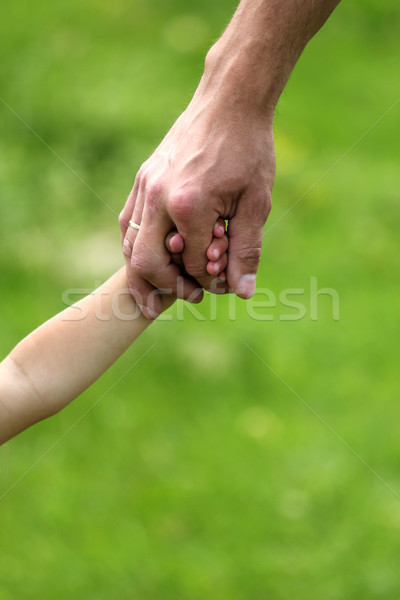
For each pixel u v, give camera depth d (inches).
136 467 182.7
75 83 323.6
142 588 156.7
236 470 184.1
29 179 253.1
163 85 331.9
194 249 98.4
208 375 207.8
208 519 172.6
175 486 179.2
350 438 193.9
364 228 270.2
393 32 405.1
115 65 345.4
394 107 343.3
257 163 98.7
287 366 214.7
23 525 167.2
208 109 97.9
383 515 173.5
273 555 165.3
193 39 372.5
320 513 174.9
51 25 381.4
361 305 240.1
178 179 96.3
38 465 180.2
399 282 250.1
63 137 278.1
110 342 99.1
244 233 100.6
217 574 160.4
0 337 203.9
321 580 159.6
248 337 221.8
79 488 176.7
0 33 370.6
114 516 171.3
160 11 396.2
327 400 205.6
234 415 198.1
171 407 198.2
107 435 189.2
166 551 165.0
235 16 99.3
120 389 200.7
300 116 333.4
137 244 98.7
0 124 280.8
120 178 260.5
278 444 191.2
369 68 375.6
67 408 193.2
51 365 96.8
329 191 285.6
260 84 97.3
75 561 160.7
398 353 222.1
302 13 97.2
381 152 313.1
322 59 381.7
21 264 229.0
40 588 154.5
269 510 175.2
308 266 253.0
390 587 157.3
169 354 209.9
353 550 166.1
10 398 95.1
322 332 229.3
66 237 237.9
